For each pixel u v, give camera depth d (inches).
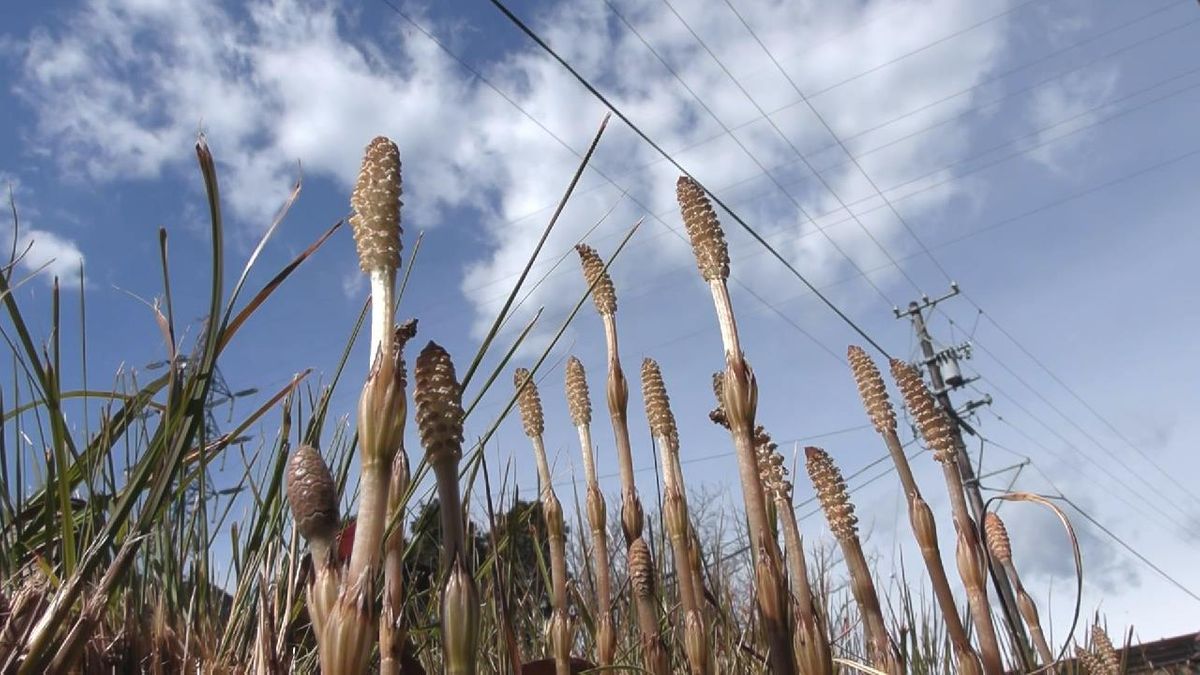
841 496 10.3
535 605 19.5
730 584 20.4
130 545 8.1
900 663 9.8
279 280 9.8
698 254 9.6
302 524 5.9
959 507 10.6
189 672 9.4
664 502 12.6
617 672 15.6
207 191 8.4
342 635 5.1
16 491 11.0
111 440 11.5
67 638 7.7
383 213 6.1
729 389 9.0
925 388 11.1
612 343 13.9
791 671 8.3
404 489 7.5
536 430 14.4
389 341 5.7
